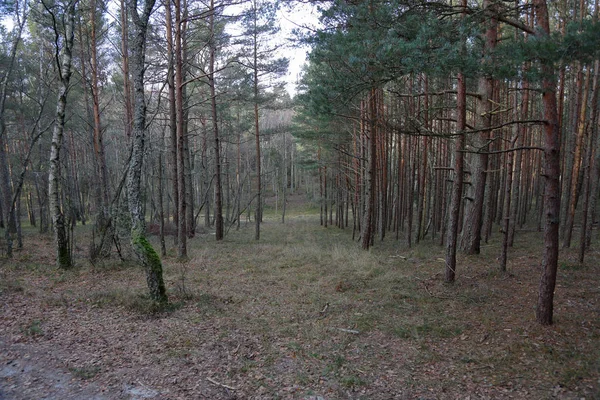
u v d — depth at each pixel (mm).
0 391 4176
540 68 4637
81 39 15031
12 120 20922
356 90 6934
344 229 27000
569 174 14328
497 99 13625
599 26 3939
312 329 6383
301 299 8078
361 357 5379
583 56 4230
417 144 16594
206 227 27250
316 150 28594
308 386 4527
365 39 6199
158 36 13438
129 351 5289
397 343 5867
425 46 5578
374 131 13898
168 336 5844
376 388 4512
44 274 9930
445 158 19234
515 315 6766
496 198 20781
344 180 25703
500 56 5008
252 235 22172
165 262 12281
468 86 12727
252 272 10781
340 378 4734
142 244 7242
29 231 22266
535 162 19703
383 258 12398
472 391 4434
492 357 5285
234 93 17234
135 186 7344
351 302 7820
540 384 4523
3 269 10258
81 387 4320
